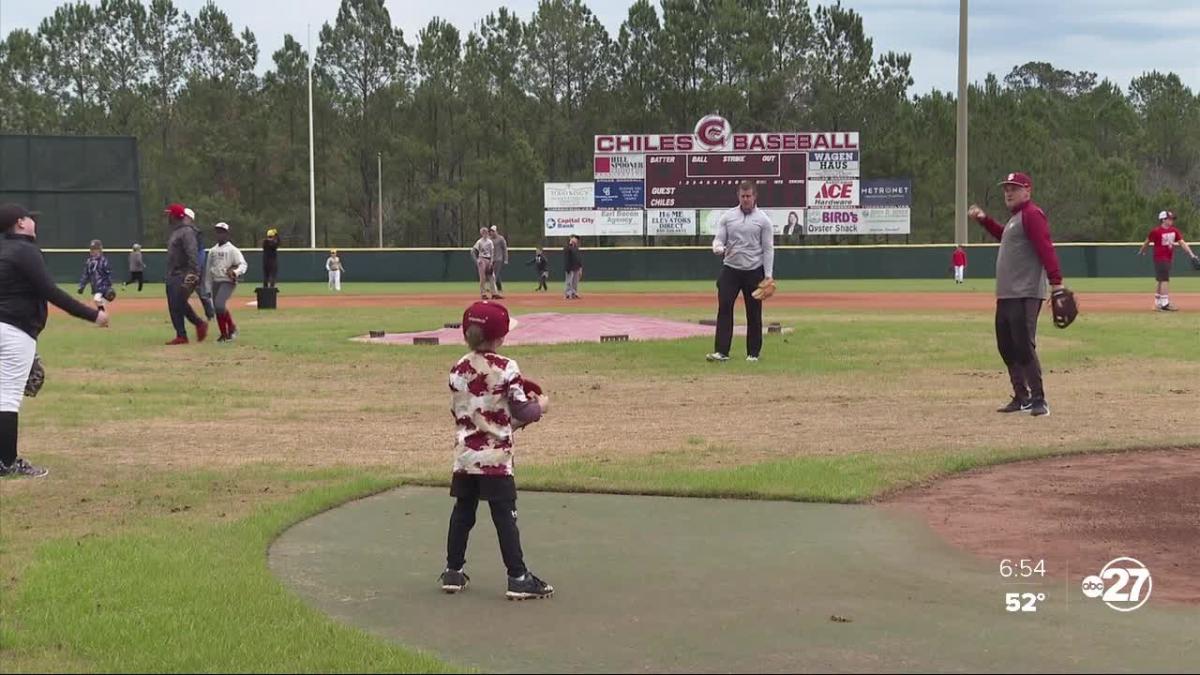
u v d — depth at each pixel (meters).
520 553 5.72
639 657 4.88
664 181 52.88
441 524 7.18
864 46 76.44
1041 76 130.88
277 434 10.46
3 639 4.97
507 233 77.62
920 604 5.57
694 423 10.82
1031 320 10.88
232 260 18.64
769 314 25.08
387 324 22.50
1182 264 49.94
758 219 15.20
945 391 12.73
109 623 5.18
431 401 12.52
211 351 17.31
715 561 6.34
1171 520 7.05
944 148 73.50
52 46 82.12
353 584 5.95
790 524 7.10
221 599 5.55
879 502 7.66
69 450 9.60
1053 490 7.87
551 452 9.40
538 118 79.19
